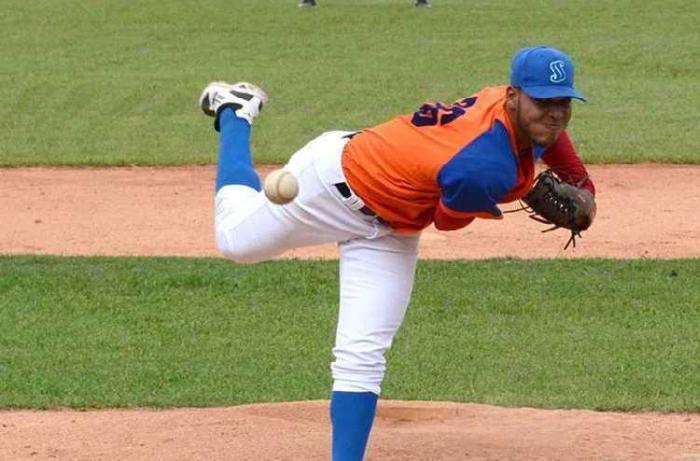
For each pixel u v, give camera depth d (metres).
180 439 22.17
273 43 79.81
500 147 17.64
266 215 19.56
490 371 26.86
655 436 22.47
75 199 45.28
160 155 52.31
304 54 75.69
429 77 68.19
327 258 37.12
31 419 23.73
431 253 38.06
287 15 91.69
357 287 19.14
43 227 41.31
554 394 25.31
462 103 18.41
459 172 17.58
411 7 95.88
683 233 40.56
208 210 43.81
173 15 91.88
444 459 20.97
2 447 21.91
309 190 19.05
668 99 63.41
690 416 23.91
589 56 75.38
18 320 30.70
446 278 34.44
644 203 44.62
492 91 18.39
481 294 32.91
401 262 19.27
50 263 36.25
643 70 71.31
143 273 34.94
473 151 17.59
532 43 79.50
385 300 19.08
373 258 19.16
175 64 72.44
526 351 28.25
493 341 29.00
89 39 81.50
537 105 17.42
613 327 30.06
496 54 75.50
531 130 17.62
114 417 23.80
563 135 19.22
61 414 24.11
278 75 68.94
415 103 61.81
